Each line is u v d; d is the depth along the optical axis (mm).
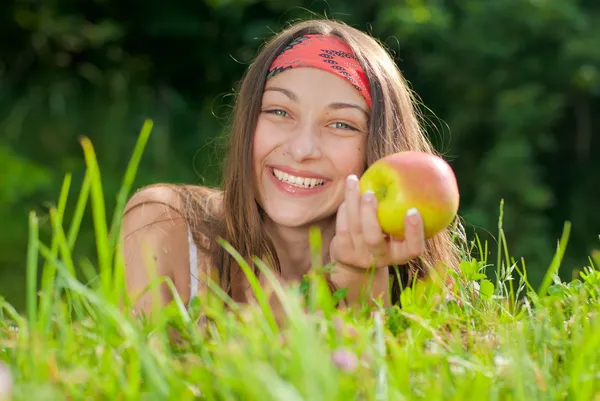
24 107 8586
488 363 1172
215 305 1336
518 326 1379
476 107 7789
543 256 6918
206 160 8391
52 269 1182
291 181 1945
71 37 8891
